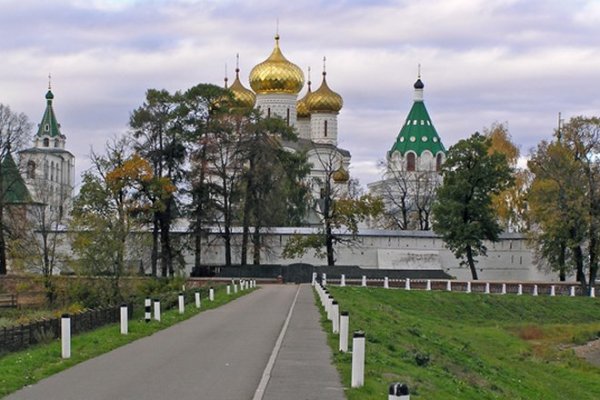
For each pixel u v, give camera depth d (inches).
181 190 3299.7
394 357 1039.0
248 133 3398.1
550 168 3250.5
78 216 2327.8
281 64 5196.9
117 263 2082.9
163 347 1049.5
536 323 2630.4
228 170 3373.5
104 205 2832.2
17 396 697.0
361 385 734.5
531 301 2864.2
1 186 3225.9
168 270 3206.2
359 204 3617.1
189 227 3368.6
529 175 4015.8
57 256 2374.5
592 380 1633.9
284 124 3604.8
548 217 3181.6
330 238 3555.6
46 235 2773.1
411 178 5078.7
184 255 3646.7
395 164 5231.3
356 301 2091.5
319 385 756.0
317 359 930.1
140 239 2578.7
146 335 1197.7
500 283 3063.5
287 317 1518.2
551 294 3014.3
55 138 5821.9
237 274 3314.5
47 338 1122.0
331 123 5487.2
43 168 5118.1
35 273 2416.3
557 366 1770.4
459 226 3351.4
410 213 4790.8
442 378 965.8
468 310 2704.2
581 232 3159.5
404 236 3809.1
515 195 3988.7
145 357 948.6
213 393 714.2
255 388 739.4
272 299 2085.4
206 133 3366.1
